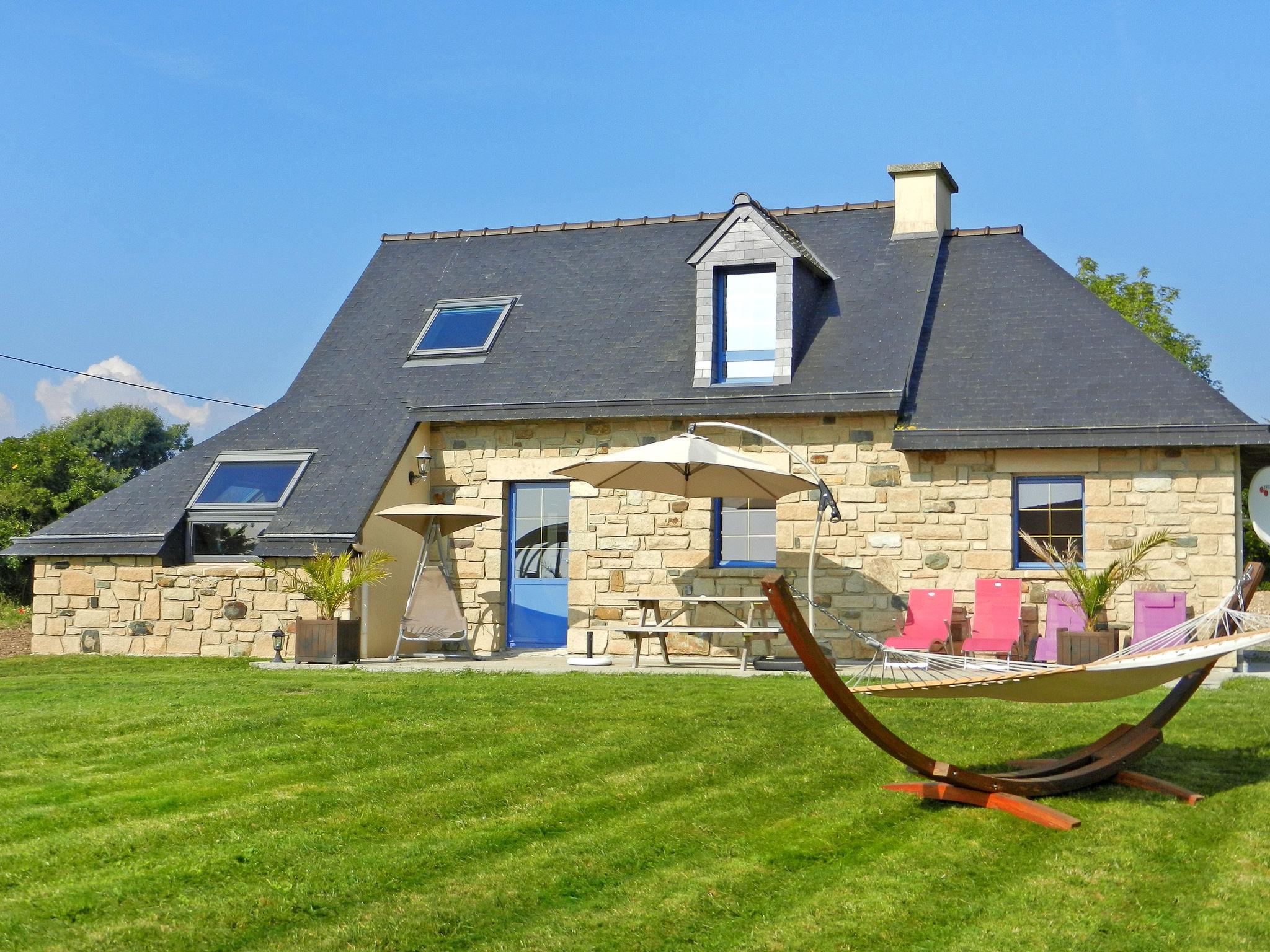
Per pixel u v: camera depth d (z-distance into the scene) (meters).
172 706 10.35
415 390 17.19
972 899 5.86
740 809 7.28
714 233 16.06
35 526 26.86
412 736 9.06
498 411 16.16
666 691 11.27
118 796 7.58
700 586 15.44
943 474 14.66
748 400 15.14
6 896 5.89
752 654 15.25
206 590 15.90
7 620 21.78
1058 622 13.72
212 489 16.58
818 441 15.08
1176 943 5.28
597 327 17.47
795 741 8.93
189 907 5.75
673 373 16.17
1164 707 7.82
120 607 16.16
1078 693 7.02
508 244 19.91
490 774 8.05
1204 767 8.00
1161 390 14.35
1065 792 7.42
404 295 19.31
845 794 7.61
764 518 15.50
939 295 16.89
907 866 6.27
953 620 14.05
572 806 7.34
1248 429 13.53
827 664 6.76
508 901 5.83
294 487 16.17
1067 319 15.86
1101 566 14.11
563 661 15.24
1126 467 14.13
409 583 16.64
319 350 18.61
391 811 7.23
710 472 13.91
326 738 9.00
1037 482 14.54
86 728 9.43
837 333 16.14
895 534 14.75
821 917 5.61
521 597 16.58
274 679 12.54
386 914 5.66
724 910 5.74
